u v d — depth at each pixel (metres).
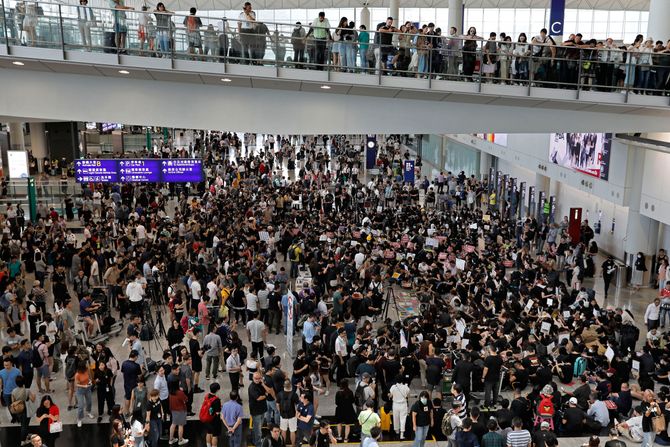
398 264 25.69
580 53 20.73
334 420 15.93
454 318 19.48
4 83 20.41
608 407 15.75
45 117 20.73
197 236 29.00
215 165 49.53
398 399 15.15
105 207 34.41
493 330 18.06
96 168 31.55
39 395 17.39
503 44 20.56
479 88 20.72
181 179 32.31
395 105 21.83
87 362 16.16
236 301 21.22
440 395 16.62
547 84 20.86
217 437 14.52
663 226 27.41
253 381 14.43
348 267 23.47
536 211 38.66
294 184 42.06
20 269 24.23
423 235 29.38
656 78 20.88
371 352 16.30
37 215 33.28
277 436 12.75
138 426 13.45
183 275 25.09
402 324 19.14
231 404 13.77
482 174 48.12
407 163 46.38
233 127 21.50
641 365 17.64
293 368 17.75
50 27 19.11
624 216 30.56
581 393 15.87
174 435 15.34
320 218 32.16
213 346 17.81
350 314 20.33
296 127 21.70
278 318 21.38
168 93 21.06
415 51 20.38
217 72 19.84
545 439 12.79
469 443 12.74
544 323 18.69
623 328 19.22
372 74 20.38
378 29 22.50
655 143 24.80
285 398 13.95
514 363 16.53
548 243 30.33
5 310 20.39
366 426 13.53
